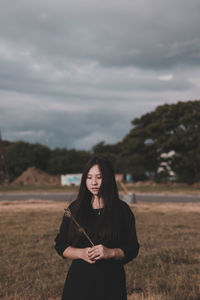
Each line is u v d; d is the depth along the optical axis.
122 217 2.22
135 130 51.34
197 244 8.27
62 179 53.44
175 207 18.78
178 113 47.84
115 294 2.09
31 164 72.00
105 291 2.07
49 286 4.94
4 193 37.16
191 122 45.28
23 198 29.41
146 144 48.81
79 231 2.14
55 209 17.56
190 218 13.63
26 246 7.87
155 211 16.41
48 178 63.81
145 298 4.34
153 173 60.94
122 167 54.19
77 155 78.75
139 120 51.53
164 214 15.12
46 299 4.47
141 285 5.04
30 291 4.82
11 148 73.12
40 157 74.12
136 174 57.00
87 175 2.23
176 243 8.37
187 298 4.37
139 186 45.28
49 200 25.80
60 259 6.77
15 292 4.73
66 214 2.30
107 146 82.19
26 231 10.12
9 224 11.75
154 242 8.44
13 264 6.30
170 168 49.09
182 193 34.03
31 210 17.03
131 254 2.16
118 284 2.12
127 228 2.23
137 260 6.57
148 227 10.86
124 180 60.72
